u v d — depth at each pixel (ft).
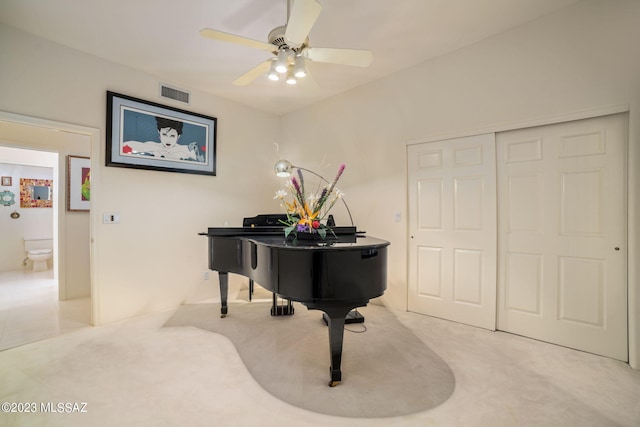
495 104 8.86
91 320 9.66
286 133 15.23
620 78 7.00
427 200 10.40
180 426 5.07
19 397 5.83
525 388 6.12
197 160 12.10
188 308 11.32
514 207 8.73
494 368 6.89
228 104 13.29
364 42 9.09
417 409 5.49
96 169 9.52
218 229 10.16
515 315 8.75
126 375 6.65
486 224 9.16
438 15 7.84
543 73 8.04
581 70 7.49
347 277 6.09
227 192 13.23
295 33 5.77
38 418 5.23
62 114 8.82
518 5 7.52
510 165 8.79
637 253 6.77
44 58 8.52
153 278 10.90
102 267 9.67
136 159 10.38
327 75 11.26
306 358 7.47
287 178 14.78
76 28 8.10
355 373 6.73
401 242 10.98
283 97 13.19
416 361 7.25
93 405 5.60
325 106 13.41
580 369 6.81
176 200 11.54
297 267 6.14
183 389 6.13
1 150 16.30
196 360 7.34
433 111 10.14
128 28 8.15
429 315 10.39
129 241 10.29
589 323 7.58
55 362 7.21
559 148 7.98
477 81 9.19
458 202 9.71
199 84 11.70
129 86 10.26
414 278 10.73
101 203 9.64
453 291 9.86
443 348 7.92
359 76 11.36
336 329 6.20
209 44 8.96
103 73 9.66
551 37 7.89
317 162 13.78
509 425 5.07
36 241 18.90
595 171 7.48
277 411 5.45
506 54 8.63
